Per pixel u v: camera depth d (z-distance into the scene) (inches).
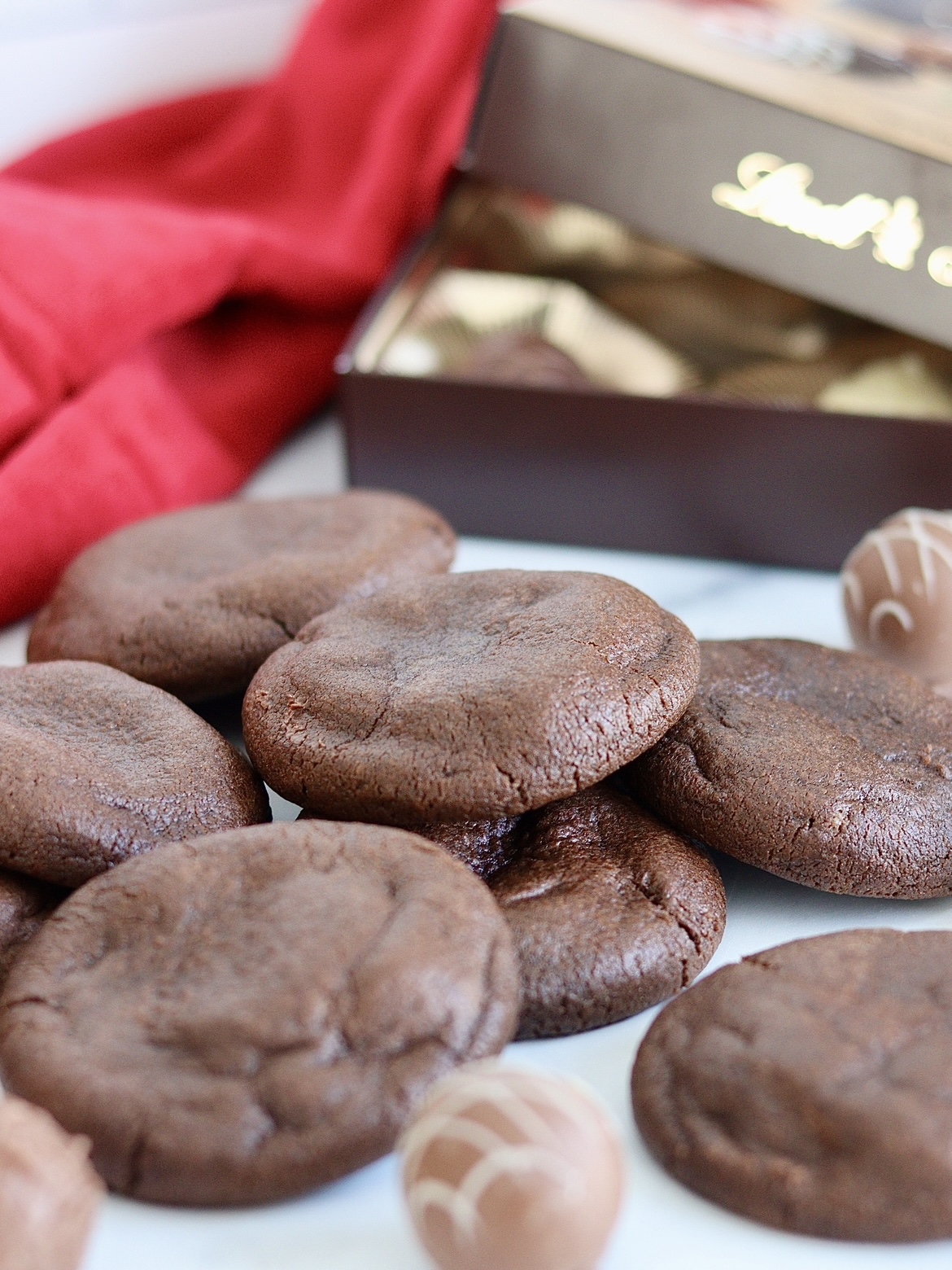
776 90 17.2
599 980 11.8
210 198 22.0
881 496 16.5
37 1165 9.7
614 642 12.5
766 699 13.5
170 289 17.6
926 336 16.9
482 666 12.4
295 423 19.5
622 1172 10.0
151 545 15.4
